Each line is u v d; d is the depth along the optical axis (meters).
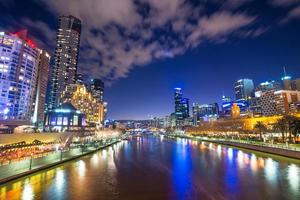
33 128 129.38
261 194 26.73
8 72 151.88
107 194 27.47
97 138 141.38
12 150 57.12
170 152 84.00
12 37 156.25
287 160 54.25
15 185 30.70
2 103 147.50
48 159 45.19
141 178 36.78
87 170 43.84
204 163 53.31
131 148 106.19
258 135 126.94
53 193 27.42
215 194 27.30
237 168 44.97
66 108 177.50
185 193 27.92
